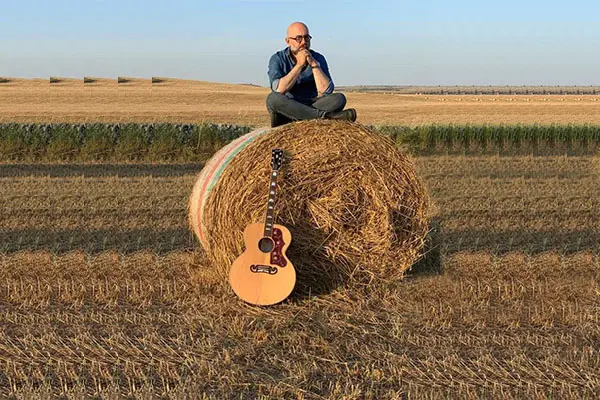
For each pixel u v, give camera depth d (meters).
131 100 45.94
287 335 5.01
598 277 6.34
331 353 4.66
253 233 5.75
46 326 5.11
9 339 4.83
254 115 35.59
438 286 6.17
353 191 6.11
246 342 4.89
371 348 4.78
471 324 5.25
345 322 5.34
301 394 3.96
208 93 55.34
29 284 6.10
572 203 9.87
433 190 10.87
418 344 4.86
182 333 5.01
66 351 4.62
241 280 5.72
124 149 17.33
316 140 6.06
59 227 8.19
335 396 3.97
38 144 17.02
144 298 5.81
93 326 5.15
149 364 4.42
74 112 33.94
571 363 4.46
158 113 35.12
